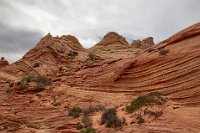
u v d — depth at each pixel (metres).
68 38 73.00
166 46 37.66
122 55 67.44
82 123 28.72
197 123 23.23
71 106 36.59
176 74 33.12
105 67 42.19
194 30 35.50
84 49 73.56
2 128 30.89
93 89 40.06
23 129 30.27
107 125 25.66
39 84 45.47
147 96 28.62
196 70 31.62
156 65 35.88
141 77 36.94
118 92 37.81
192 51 33.34
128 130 23.42
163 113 25.11
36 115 33.81
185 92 31.02
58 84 45.22
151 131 22.44
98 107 33.53
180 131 21.91
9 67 61.78
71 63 61.22
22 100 40.06
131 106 27.91
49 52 63.91
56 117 32.78
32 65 60.91
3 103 38.78
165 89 33.16
